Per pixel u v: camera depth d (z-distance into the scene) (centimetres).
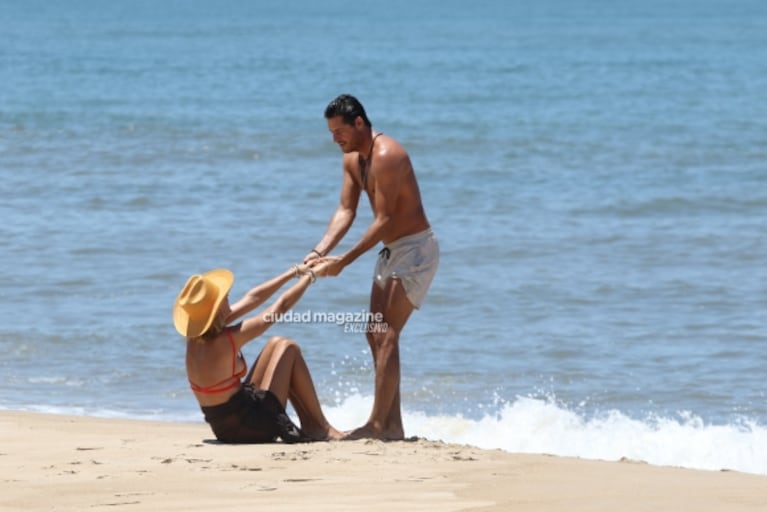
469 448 2552
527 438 3284
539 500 1961
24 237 6094
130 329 4425
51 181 8044
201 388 2584
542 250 5991
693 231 6531
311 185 8012
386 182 2778
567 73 19438
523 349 4244
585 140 10712
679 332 4488
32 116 12038
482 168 9000
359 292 5019
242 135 10712
